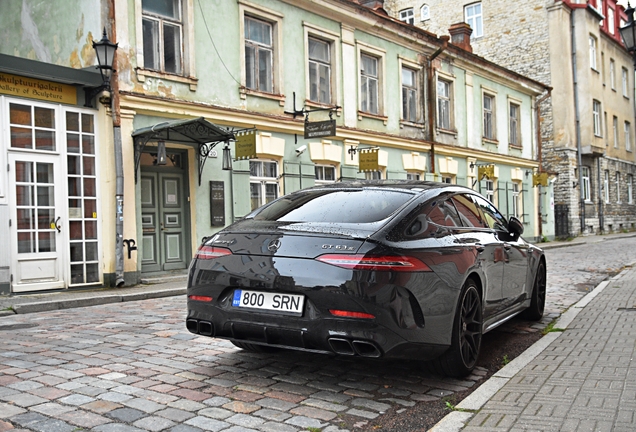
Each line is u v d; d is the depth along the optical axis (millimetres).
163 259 12227
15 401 3873
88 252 10898
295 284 3916
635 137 41875
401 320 3850
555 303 8375
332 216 4414
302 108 15234
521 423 3389
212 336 4297
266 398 4012
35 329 6711
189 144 12406
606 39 36719
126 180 11234
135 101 11367
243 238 4312
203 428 3424
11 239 9859
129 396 4008
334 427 3492
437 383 4461
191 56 12477
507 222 6215
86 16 11359
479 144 23562
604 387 4047
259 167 14211
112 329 6605
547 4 32156
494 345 5844
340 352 3871
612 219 37406
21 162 10031
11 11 13227
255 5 13898
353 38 17031
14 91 9922
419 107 20094
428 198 4660
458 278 4395
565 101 31844
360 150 16688
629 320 6699
